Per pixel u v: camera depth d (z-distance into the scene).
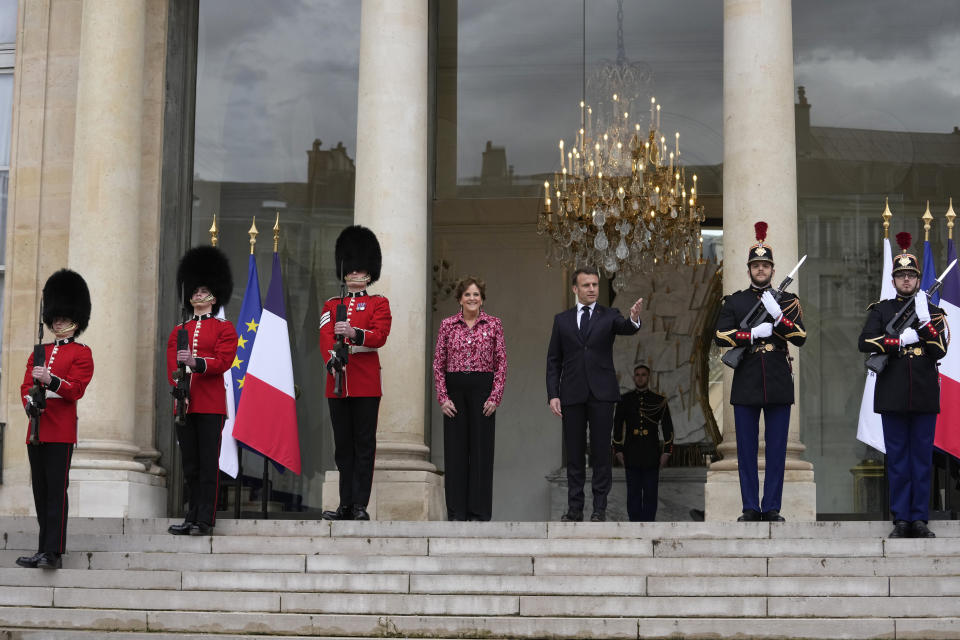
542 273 23.48
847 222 19.42
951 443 15.56
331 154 19.33
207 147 19.06
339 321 13.59
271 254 19.02
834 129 19.69
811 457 18.69
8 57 18.86
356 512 13.53
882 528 12.51
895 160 19.52
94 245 16.50
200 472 13.11
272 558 12.08
